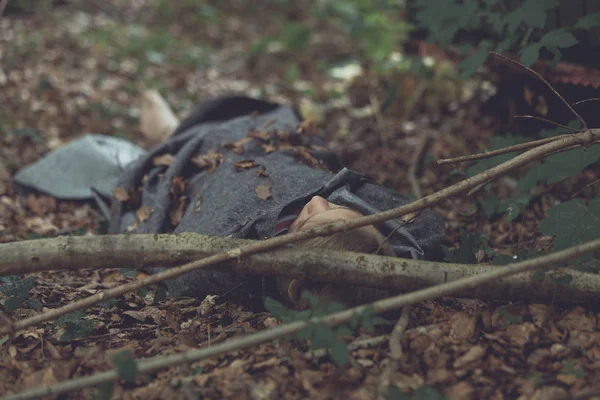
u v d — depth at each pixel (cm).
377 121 543
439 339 276
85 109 600
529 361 263
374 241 285
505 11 409
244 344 249
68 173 448
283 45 830
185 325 301
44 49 732
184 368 267
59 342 294
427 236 316
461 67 394
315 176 329
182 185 376
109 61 734
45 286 339
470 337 277
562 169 330
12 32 768
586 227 299
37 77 653
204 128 423
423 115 551
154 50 796
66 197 439
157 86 680
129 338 297
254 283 307
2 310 314
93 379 245
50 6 898
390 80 569
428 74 471
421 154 480
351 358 264
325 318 249
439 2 413
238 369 265
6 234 407
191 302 323
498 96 455
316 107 598
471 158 294
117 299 324
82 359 278
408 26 500
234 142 388
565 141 284
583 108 398
